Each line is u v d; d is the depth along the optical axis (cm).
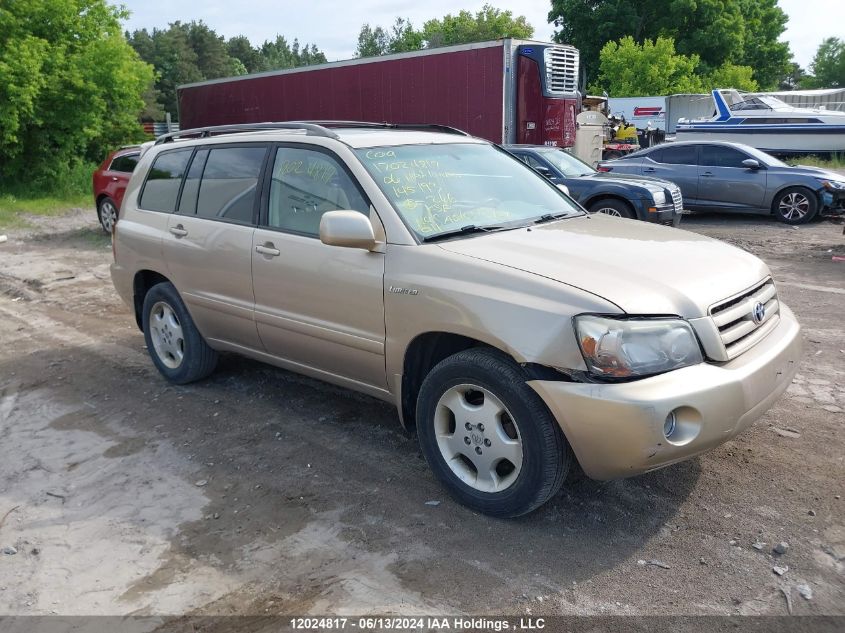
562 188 496
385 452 436
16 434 488
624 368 304
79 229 1511
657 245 380
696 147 1411
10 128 1859
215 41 9569
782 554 322
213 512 377
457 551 333
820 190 1280
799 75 8131
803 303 738
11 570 334
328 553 336
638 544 333
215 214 492
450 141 475
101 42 1984
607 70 4178
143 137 2345
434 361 392
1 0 1819
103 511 384
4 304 858
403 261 372
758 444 425
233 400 526
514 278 334
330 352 420
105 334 714
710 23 4803
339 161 418
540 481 329
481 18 6150
